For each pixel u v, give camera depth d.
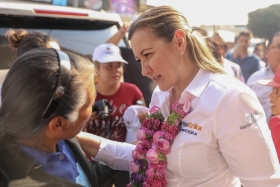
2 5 2.74
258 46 7.90
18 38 2.05
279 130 2.22
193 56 1.46
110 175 1.75
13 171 1.13
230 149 1.33
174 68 1.44
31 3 3.04
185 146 1.41
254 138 1.30
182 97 1.47
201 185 1.44
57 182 1.18
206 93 1.39
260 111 1.35
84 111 1.23
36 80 1.08
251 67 5.58
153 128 1.65
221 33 6.39
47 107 1.10
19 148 1.16
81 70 1.19
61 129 1.18
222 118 1.32
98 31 3.37
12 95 1.10
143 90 3.24
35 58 1.13
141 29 1.40
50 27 3.07
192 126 1.40
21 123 1.11
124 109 2.78
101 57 2.74
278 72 2.47
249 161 1.31
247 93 1.34
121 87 2.84
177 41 1.40
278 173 1.34
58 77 1.11
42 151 1.22
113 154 1.73
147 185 1.49
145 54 1.42
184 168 1.43
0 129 1.15
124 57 3.29
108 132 2.62
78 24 3.25
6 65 2.62
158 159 1.46
